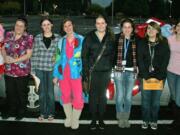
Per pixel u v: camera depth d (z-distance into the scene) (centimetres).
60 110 668
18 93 601
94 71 548
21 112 613
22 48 576
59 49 563
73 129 572
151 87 550
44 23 567
